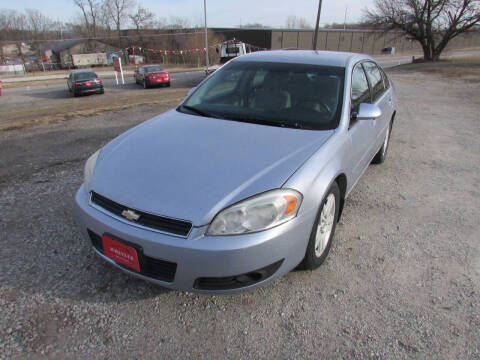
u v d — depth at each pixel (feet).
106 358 6.28
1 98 56.65
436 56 116.37
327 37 213.05
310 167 7.34
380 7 117.60
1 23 206.80
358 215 11.37
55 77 128.67
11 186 13.24
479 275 8.58
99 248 7.63
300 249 7.20
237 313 7.32
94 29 232.53
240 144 8.09
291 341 6.70
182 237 6.34
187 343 6.61
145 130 9.38
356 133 9.68
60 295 7.69
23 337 6.64
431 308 7.52
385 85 15.20
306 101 9.71
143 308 7.41
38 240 9.68
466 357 6.39
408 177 14.62
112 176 7.50
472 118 26.23
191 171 7.20
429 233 10.39
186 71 131.75
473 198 12.72
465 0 104.88
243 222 6.40
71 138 20.39
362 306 7.55
